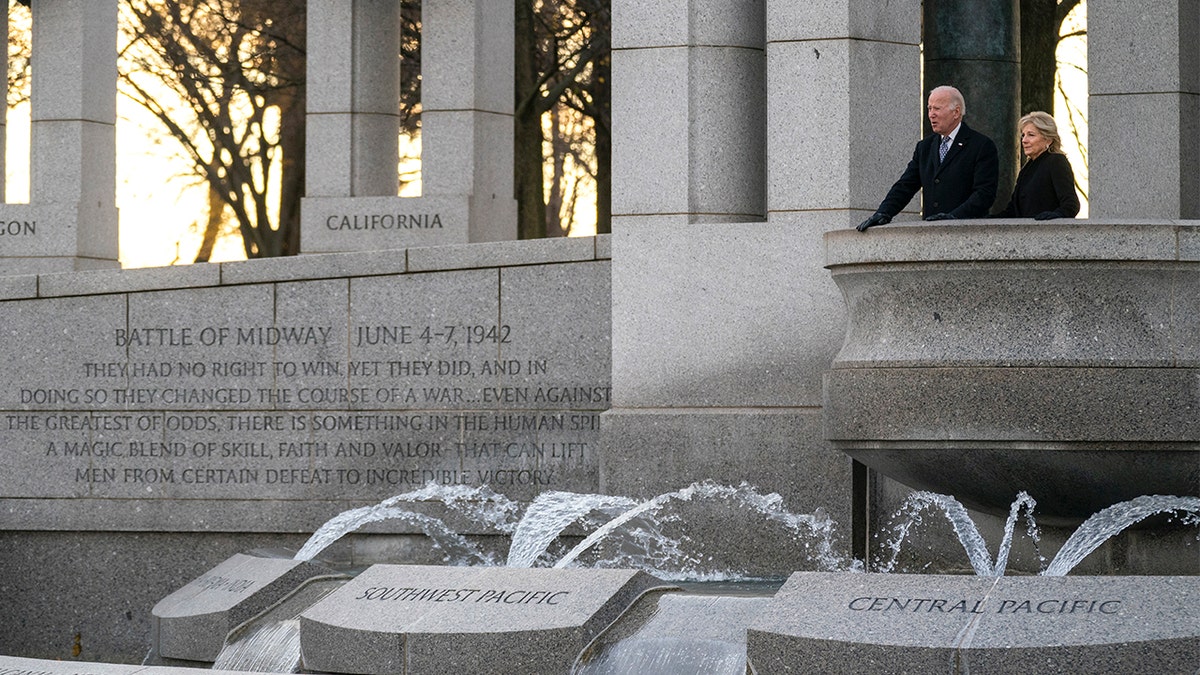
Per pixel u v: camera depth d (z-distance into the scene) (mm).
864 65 12000
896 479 10172
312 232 25422
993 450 9344
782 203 12031
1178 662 6383
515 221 26250
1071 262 9211
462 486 13227
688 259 12219
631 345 12336
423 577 8656
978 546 10594
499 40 25828
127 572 13711
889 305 9680
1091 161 14852
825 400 10016
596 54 31547
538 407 13156
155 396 13617
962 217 10219
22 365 13750
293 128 37094
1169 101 14438
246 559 10711
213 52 35062
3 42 25359
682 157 12281
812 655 6902
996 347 9336
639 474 12195
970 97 14977
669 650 7621
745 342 12109
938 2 15117
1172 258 9148
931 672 6641
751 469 12023
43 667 8227
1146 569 10500
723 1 12344
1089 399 9203
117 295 13656
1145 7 14508
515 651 7754
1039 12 21016
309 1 26000
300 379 13453
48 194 24438
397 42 26297
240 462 13523
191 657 9969
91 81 24547
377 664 8047
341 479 13391
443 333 13289
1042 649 6520
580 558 12570
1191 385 9203
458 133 25219
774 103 12062
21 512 13711
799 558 11953
